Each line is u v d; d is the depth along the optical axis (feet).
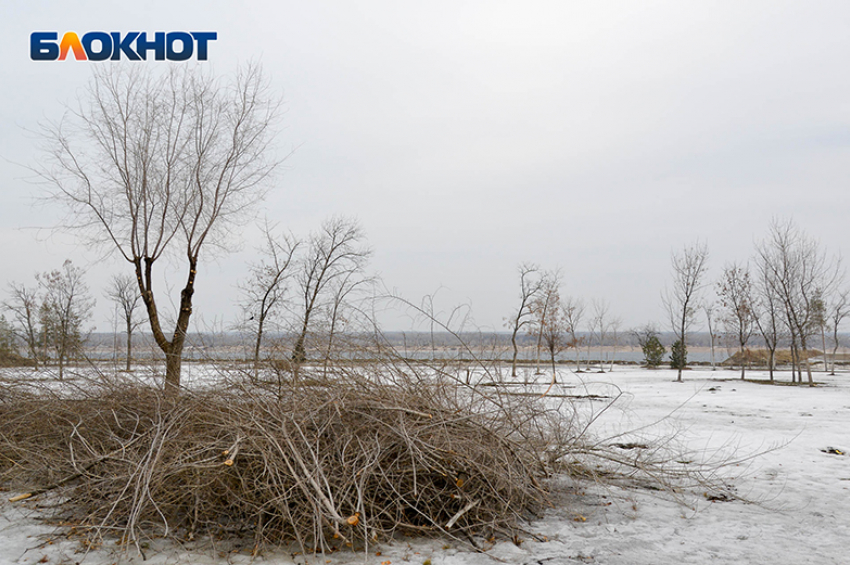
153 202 44.62
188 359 21.71
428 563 14.71
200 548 15.37
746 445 32.65
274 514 15.64
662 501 21.01
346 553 15.40
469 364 21.38
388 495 16.78
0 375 24.44
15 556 14.62
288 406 18.03
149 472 15.06
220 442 16.63
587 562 14.84
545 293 116.37
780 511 19.71
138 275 42.70
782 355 174.50
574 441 22.27
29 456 20.76
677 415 46.70
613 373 127.24
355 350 20.70
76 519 17.38
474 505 16.63
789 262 97.04
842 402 59.11
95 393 21.97
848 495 21.90
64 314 71.92
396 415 17.63
